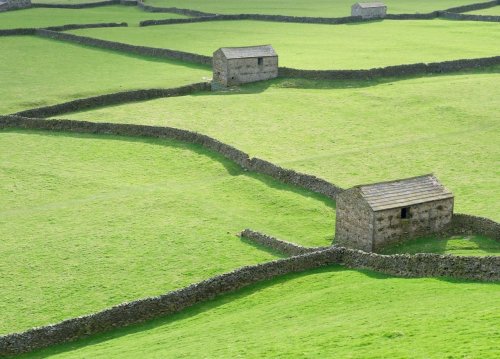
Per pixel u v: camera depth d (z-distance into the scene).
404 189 68.88
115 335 54.03
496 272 55.56
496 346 42.38
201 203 81.88
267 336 48.81
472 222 69.19
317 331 48.16
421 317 48.25
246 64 131.12
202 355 46.56
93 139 103.50
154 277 65.06
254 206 80.88
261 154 95.12
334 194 80.25
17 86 132.25
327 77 131.62
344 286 57.50
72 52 162.62
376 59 145.50
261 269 60.75
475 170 88.31
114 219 78.12
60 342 53.31
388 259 60.12
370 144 98.94
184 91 128.12
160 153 97.50
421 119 109.31
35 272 66.75
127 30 190.12
